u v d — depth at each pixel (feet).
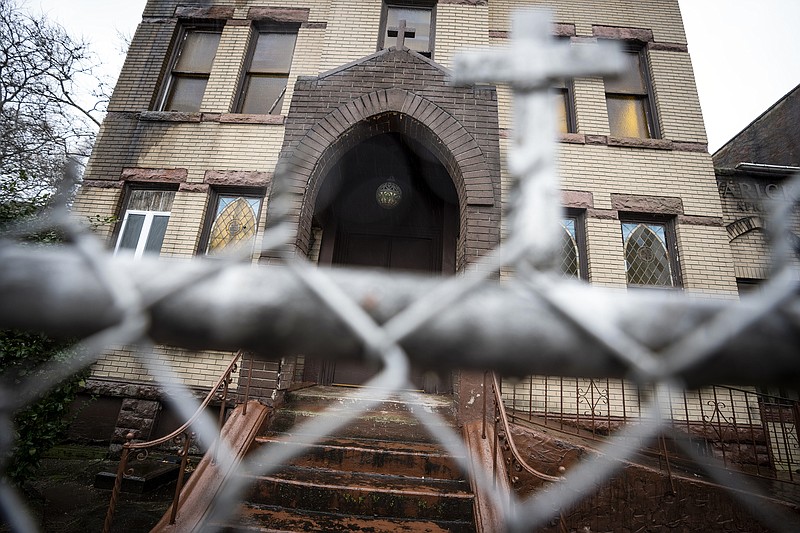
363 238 27.58
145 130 25.30
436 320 1.77
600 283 22.90
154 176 24.40
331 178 23.35
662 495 13.75
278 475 13.44
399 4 27.66
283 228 2.09
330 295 1.81
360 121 20.06
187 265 1.91
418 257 27.30
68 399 13.84
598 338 1.73
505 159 23.95
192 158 24.70
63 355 12.62
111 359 21.15
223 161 24.59
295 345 1.81
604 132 25.79
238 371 20.67
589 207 24.12
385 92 20.38
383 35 26.89
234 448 14.19
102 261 1.90
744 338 1.70
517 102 2.22
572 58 2.18
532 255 1.95
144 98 26.18
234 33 27.84
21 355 12.30
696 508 13.64
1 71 38.58
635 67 28.19
